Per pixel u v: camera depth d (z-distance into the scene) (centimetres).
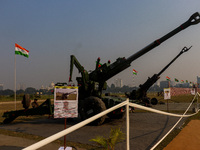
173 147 475
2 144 535
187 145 490
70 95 413
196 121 854
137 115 1141
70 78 906
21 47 1418
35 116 1221
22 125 870
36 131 718
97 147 490
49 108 904
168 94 1294
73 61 907
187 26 834
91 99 821
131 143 516
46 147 497
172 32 853
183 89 4775
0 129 771
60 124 889
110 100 849
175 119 945
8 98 4284
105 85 1026
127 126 273
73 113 411
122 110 816
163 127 741
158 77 1457
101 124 844
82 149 476
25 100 905
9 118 937
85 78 941
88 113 827
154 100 1736
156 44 872
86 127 775
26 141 568
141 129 710
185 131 654
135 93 1473
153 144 505
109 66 940
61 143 533
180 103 2148
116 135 313
